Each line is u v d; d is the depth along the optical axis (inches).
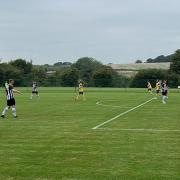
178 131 863.7
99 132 850.1
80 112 1369.3
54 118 1159.6
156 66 7096.5
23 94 2952.8
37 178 481.4
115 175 494.3
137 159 578.9
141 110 1455.5
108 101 2064.5
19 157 592.7
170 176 489.4
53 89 3927.2
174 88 4355.3
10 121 1080.2
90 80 4739.2
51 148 663.1
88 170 517.7
